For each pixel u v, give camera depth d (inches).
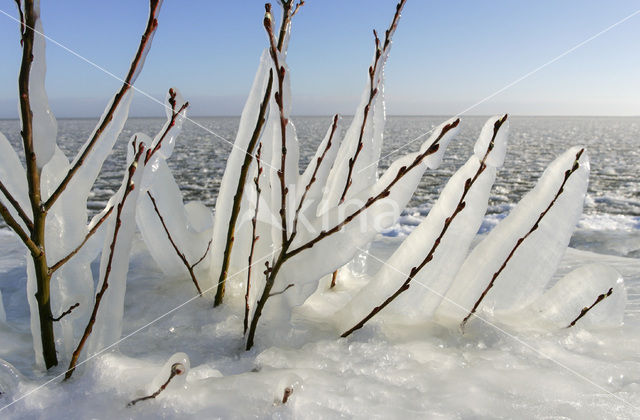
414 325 66.6
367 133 71.2
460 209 57.0
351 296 83.1
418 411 45.8
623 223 378.6
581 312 66.2
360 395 48.4
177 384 46.1
